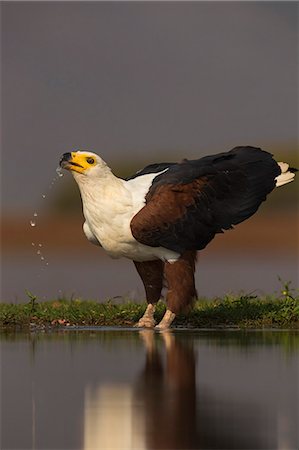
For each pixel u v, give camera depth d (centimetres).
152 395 1085
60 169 1616
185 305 1645
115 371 1231
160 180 1639
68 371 1234
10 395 1092
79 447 902
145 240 1608
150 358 1329
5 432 948
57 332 1606
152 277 1692
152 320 1700
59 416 998
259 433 930
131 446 899
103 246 1656
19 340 1509
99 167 1603
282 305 1758
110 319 1741
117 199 1608
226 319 1720
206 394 1085
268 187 1714
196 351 1390
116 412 1007
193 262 1655
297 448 889
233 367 1255
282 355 1349
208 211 1647
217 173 1669
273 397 1072
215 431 935
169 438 918
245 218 1673
